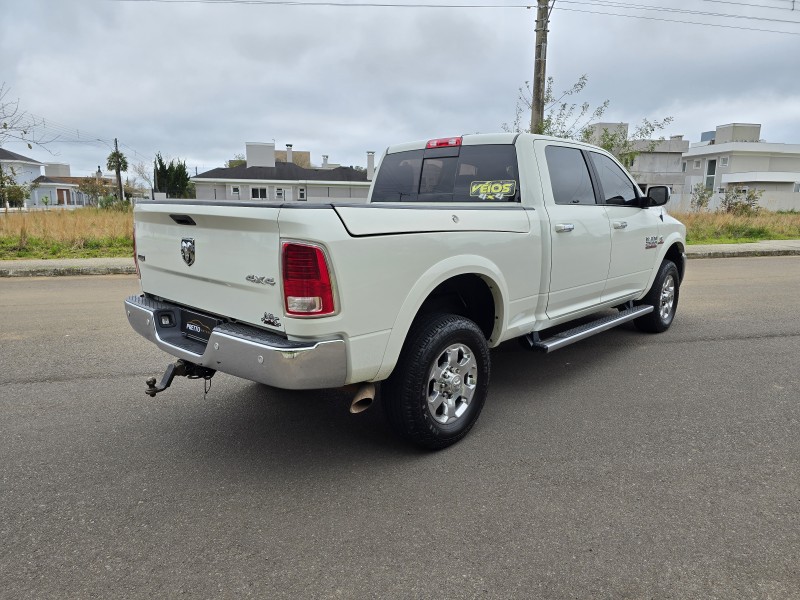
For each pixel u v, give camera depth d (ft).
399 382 10.31
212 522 8.81
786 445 11.42
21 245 45.09
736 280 33.68
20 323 21.70
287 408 13.47
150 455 11.04
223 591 7.29
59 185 216.54
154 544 8.25
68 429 12.18
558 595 7.20
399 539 8.37
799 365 16.67
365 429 12.33
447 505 9.28
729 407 13.43
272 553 8.05
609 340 19.49
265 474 10.34
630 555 7.97
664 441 11.61
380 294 9.40
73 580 7.47
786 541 8.28
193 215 10.05
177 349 10.53
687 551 8.05
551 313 14.16
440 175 15.15
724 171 196.03
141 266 12.37
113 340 19.22
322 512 9.09
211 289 10.28
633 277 17.60
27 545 8.20
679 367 16.47
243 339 9.14
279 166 146.00
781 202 169.27
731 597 7.16
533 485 9.89
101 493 9.64
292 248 8.53
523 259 12.57
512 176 13.57
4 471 10.34
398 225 9.66
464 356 11.41
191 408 13.42
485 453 11.12
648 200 17.11
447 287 11.65
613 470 10.41
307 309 8.63
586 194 15.47
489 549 8.13
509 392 14.49
